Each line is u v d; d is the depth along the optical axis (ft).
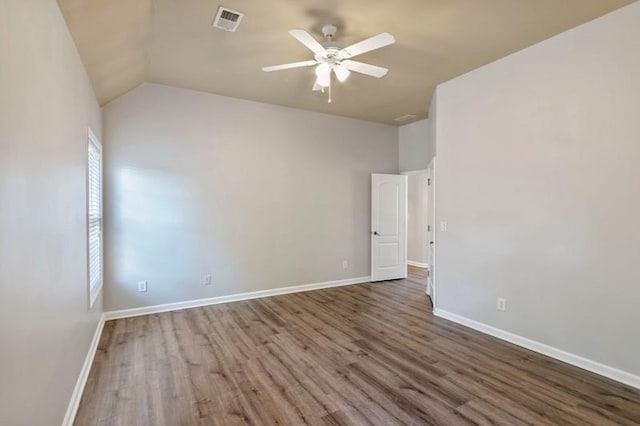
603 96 8.93
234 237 15.75
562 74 9.78
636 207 8.39
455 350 10.53
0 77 3.88
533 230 10.54
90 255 10.16
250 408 7.54
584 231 9.36
